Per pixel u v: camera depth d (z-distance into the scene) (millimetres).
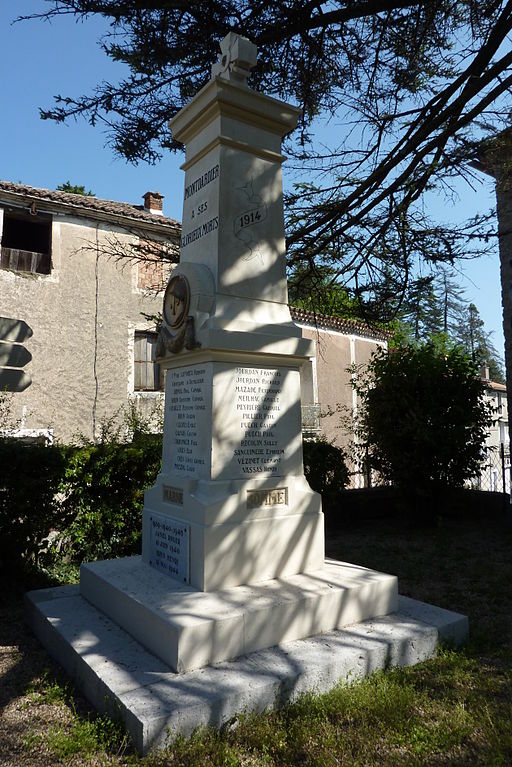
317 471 9383
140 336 15227
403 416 9039
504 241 10680
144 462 7219
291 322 4922
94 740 2893
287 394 4789
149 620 3654
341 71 6715
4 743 2961
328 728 2959
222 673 3279
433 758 2707
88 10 5348
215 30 5832
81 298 14281
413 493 9305
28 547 6191
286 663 3408
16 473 6105
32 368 13367
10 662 4078
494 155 6832
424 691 3365
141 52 5762
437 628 4055
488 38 5980
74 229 14453
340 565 4863
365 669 3584
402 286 7352
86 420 13930
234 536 4191
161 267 8297
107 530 7023
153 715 2811
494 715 3053
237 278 4738
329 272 8086
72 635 3932
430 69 6715
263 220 5004
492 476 15602
